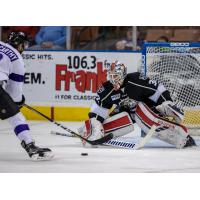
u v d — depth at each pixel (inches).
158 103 478.9
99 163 407.8
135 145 474.3
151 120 476.4
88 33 782.5
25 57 700.0
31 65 700.0
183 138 476.7
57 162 410.3
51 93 698.2
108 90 483.8
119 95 481.4
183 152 459.5
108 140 466.3
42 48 771.4
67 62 693.9
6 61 408.2
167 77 562.6
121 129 492.4
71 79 693.9
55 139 531.8
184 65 562.3
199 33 781.3
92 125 481.4
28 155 438.0
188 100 567.2
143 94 478.9
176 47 560.1
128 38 776.9
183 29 782.5
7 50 412.5
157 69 562.3
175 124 476.4
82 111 694.5
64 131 595.5
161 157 434.3
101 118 490.3
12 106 406.3
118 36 781.3
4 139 533.0
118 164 404.2
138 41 782.5
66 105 697.6
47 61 697.0
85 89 692.1
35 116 704.4
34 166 393.1
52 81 697.6
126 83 478.0
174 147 486.6
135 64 685.3
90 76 690.8
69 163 406.6
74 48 785.6
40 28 772.6
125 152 457.7
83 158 427.8
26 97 704.4
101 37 783.7
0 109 406.6
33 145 412.5
